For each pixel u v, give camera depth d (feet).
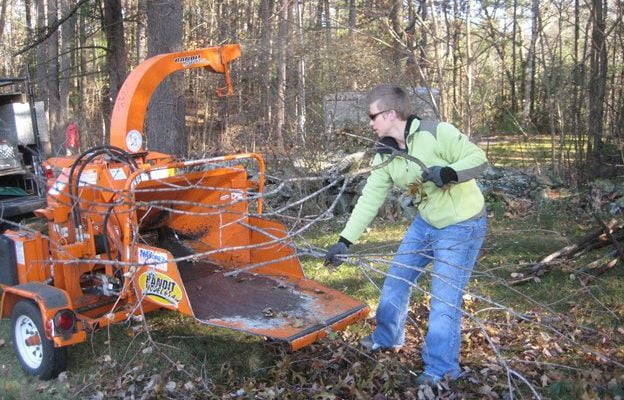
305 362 13.94
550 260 20.12
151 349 14.35
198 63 16.85
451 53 41.98
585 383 12.14
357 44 32.14
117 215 13.69
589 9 31.19
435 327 12.23
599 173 30.89
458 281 12.08
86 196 14.06
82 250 14.11
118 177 14.15
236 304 13.73
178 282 12.23
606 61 30.04
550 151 33.01
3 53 77.30
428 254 12.94
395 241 25.00
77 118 57.06
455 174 11.25
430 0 35.27
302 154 29.37
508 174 31.42
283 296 14.17
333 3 48.78
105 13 45.50
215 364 14.60
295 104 30.78
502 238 24.07
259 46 33.45
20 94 23.29
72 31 58.70
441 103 33.17
